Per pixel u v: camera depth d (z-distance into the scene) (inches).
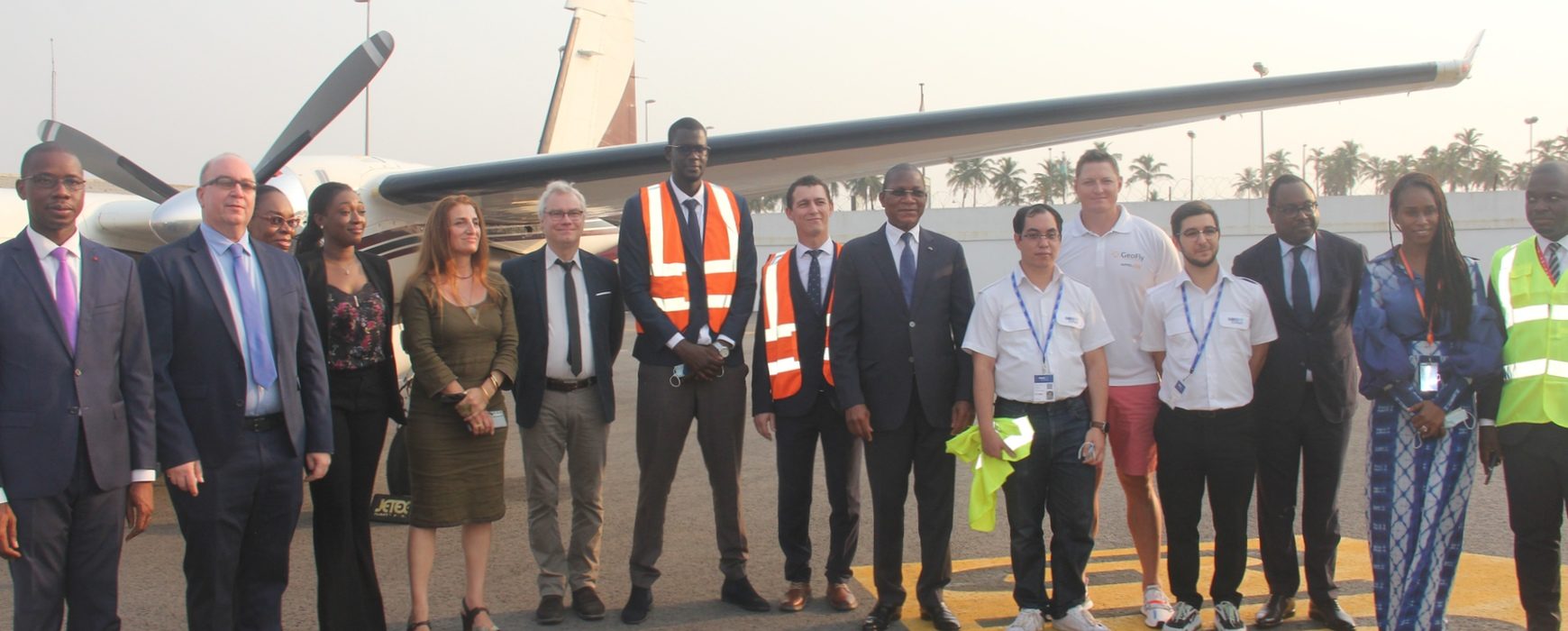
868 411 143.9
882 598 144.7
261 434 122.2
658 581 170.2
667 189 154.2
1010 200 2166.6
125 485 114.0
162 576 172.7
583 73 404.8
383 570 177.5
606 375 154.1
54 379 108.4
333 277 136.5
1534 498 122.3
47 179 107.9
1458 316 121.2
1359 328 127.5
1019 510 139.4
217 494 119.3
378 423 138.8
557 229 150.4
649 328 148.7
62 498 109.5
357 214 136.7
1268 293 137.8
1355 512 207.6
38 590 108.5
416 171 266.7
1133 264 148.7
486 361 141.9
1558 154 1776.6
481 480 141.6
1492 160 1983.3
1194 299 136.6
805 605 156.5
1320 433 136.3
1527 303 122.1
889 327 142.9
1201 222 133.8
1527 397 121.1
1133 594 159.2
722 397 152.0
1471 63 190.9
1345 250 136.4
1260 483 142.3
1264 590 158.7
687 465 272.7
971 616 150.5
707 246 153.3
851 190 1252.5
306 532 202.1
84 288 110.7
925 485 144.1
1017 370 138.3
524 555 185.8
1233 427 134.0
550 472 151.9
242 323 121.3
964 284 147.6
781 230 1166.3
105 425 111.8
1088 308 140.3
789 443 153.4
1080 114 220.2
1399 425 125.3
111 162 251.8
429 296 138.8
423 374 136.5
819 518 210.2
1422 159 2005.4
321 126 243.3
